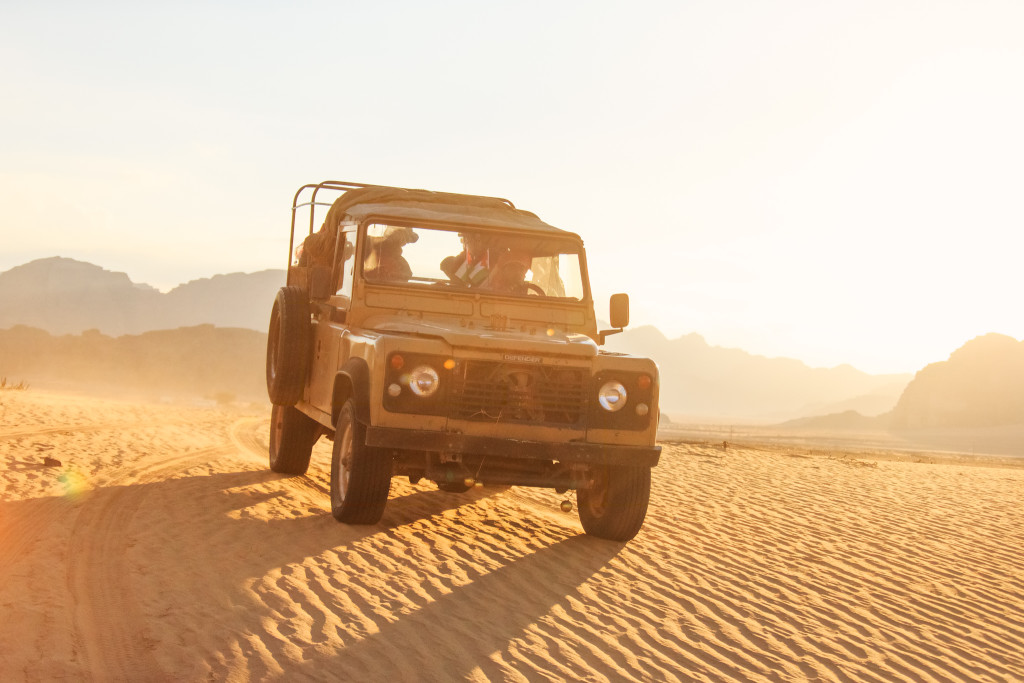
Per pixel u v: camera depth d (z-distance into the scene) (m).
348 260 8.91
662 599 6.80
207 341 181.50
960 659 6.02
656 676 5.25
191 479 10.44
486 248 8.81
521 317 8.67
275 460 11.20
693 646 5.83
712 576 7.60
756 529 9.81
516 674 5.09
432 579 6.79
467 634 5.68
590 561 7.76
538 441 7.56
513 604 6.37
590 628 6.00
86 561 6.64
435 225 8.71
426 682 4.88
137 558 6.79
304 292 10.07
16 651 4.91
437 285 8.62
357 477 7.71
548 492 11.34
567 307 8.90
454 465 7.91
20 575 6.18
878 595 7.45
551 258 8.99
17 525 7.55
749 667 5.53
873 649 6.07
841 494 13.12
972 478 17.20
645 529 9.31
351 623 5.70
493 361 7.50
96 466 10.98
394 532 8.15
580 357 7.68
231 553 7.07
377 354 7.38
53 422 15.50
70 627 5.31
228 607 5.82
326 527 8.09
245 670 4.84
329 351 9.03
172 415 20.38
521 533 8.70
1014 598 7.68
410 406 7.38
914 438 170.50
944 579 8.17
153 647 5.11
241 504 8.96
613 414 7.75
